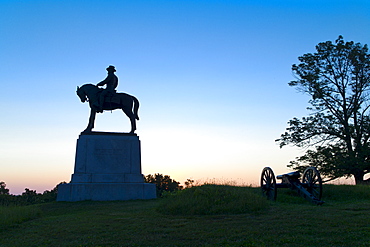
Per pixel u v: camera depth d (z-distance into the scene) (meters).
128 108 22.44
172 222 10.99
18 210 13.50
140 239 8.89
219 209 12.55
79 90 22.30
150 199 20.19
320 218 10.53
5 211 13.03
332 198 16.27
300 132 31.42
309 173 16.19
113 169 20.98
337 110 31.39
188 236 9.05
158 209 13.72
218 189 14.88
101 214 13.38
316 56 31.67
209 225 10.30
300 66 32.31
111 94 22.09
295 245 7.87
